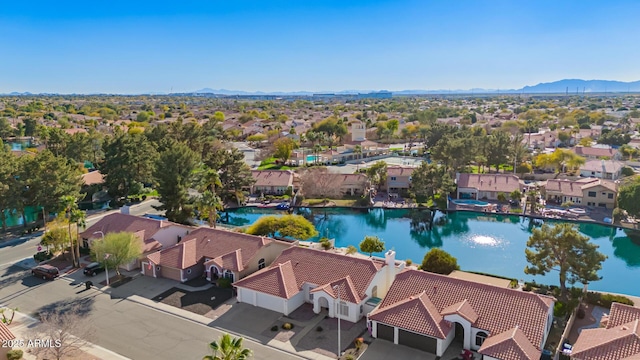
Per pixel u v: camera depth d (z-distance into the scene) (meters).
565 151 134.88
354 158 167.00
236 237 61.00
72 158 115.44
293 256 54.38
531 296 42.00
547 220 95.44
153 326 45.53
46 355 39.28
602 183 104.56
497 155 131.50
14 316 47.41
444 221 97.56
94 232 67.56
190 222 83.38
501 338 38.00
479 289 44.03
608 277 67.50
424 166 108.19
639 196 87.44
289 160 156.00
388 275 53.19
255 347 41.59
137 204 99.75
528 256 53.91
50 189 77.81
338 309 40.31
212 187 89.88
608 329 38.12
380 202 107.56
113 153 98.94
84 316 47.50
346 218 100.38
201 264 59.31
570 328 45.09
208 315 47.84
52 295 52.88
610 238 87.31
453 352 40.62
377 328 43.09
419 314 41.78
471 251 78.12
